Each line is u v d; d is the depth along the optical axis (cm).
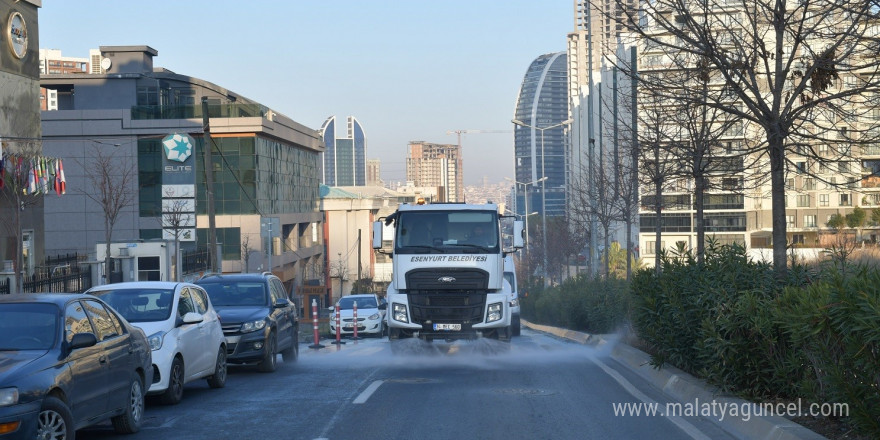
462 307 1855
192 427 1016
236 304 1748
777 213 1161
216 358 1392
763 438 859
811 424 854
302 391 1318
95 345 915
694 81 1556
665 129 2033
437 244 1870
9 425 739
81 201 6675
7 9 3422
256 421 1039
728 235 8431
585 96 11706
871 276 746
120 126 6662
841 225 6506
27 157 3198
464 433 938
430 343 2016
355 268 10525
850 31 1037
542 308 4269
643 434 930
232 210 6762
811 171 1424
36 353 827
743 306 1005
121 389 954
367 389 1310
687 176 1744
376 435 930
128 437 966
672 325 1281
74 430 820
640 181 2106
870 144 1154
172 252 4303
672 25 1177
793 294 959
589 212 3853
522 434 930
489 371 1573
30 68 3584
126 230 6675
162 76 7106
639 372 1523
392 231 2089
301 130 8344
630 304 1902
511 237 1933
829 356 770
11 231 3284
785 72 1128
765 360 995
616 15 1384
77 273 2950
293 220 8031
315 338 2589
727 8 1319
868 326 676
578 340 2658
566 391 1277
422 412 1081
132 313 1258
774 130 1130
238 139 6750
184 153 4781
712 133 1647
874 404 720
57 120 6662
